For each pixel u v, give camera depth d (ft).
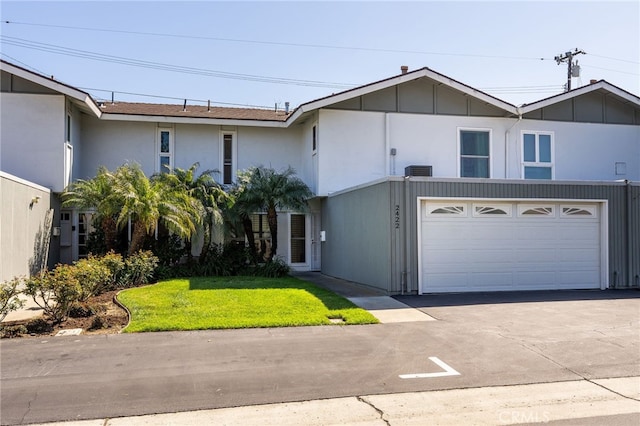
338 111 54.95
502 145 58.13
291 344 24.76
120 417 16.01
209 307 32.68
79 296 30.14
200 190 51.49
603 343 25.16
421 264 41.24
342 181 54.85
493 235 43.14
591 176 60.18
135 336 26.17
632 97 60.03
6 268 37.78
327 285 47.11
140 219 45.52
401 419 15.98
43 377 19.67
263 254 56.39
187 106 68.28
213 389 18.51
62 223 54.44
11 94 49.29
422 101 56.65
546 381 19.71
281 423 15.64
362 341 25.40
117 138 58.70
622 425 15.53
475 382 19.51
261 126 61.21
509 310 33.71
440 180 41.86
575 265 44.78
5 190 37.52
